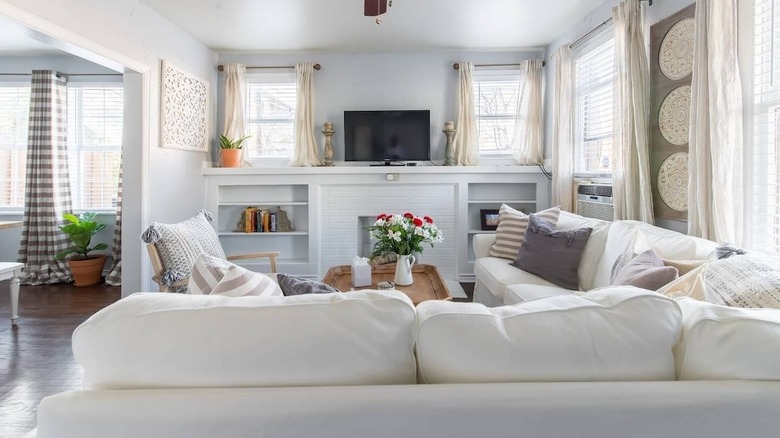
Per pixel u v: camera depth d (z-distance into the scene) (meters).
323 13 3.78
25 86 4.86
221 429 0.76
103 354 0.84
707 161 2.28
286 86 5.03
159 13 3.75
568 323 0.88
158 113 3.77
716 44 2.19
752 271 1.40
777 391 0.79
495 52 4.90
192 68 4.38
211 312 0.87
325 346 0.85
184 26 4.07
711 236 2.28
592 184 3.79
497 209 5.00
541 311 0.91
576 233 2.90
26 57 4.82
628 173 3.00
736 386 0.80
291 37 4.41
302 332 0.85
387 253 2.97
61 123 4.66
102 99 4.86
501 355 0.85
